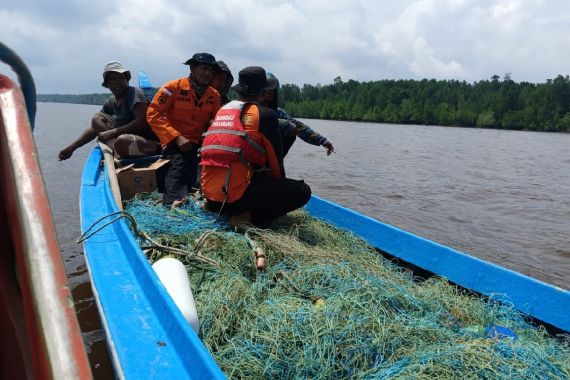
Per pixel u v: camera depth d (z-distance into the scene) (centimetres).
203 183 414
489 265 362
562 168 2044
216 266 323
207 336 266
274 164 412
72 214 766
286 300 287
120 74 602
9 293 108
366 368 240
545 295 326
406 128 6869
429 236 827
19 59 108
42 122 3288
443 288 359
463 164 2041
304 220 462
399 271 408
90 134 634
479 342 254
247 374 237
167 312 224
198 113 525
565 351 286
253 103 406
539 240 812
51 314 84
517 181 1548
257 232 378
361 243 452
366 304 276
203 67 513
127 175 501
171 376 193
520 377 230
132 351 207
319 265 329
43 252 89
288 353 244
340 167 1677
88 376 80
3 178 98
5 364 112
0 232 106
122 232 324
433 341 262
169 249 330
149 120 507
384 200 1113
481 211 1034
